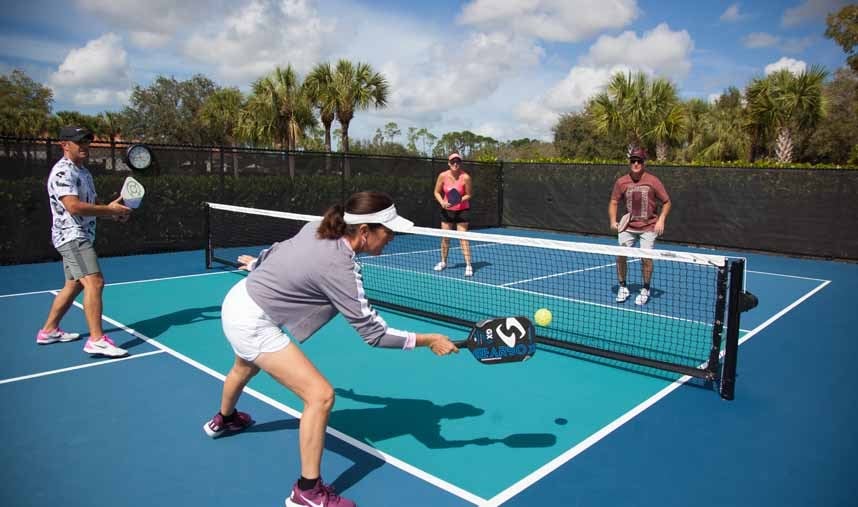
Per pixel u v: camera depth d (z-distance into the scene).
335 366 4.90
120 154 10.77
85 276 4.87
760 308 7.36
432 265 10.14
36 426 3.66
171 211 11.34
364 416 3.90
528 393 4.35
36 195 9.88
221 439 3.52
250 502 2.87
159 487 2.99
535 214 16.66
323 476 3.11
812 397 4.34
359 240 2.74
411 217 15.30
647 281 7.20
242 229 12.25
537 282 8.64
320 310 2.75
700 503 2.91
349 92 21.30
